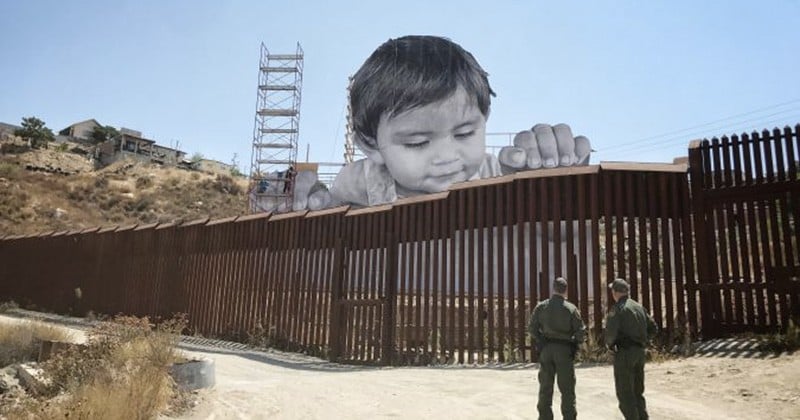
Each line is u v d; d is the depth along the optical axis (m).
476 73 44.75
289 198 46.19
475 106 44.19
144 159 82.88
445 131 43.41
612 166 11.38
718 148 10.83
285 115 49.75
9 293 26.97
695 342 10.27
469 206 12.87
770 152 10.23
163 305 20.39
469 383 9.09
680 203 11.02
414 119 43.53
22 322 13.55
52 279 25.23
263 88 50.31
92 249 23.92
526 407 7.33
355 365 13.84
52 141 82.44
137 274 21.73
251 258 17.95
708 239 10.61
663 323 10.91
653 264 10.82
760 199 10.17
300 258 16.47
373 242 14.56
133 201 56.09
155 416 6.55
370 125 45.12
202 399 7.48
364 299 14.32
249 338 17.06
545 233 11.62
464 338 12.22
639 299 12.23
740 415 6.56
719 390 7.54
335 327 14.58
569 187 11.62
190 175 66.94
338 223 15.63
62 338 12.34
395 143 43.81
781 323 9.59
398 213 14.22
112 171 66.88
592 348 10.45
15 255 27.33
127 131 98.56
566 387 5.99
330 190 45.91
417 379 9.60
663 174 11.20
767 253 9.94
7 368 9.96
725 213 10.55
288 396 8.03
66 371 8.12
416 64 44.12
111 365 7.71
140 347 8.05
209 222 19.78
